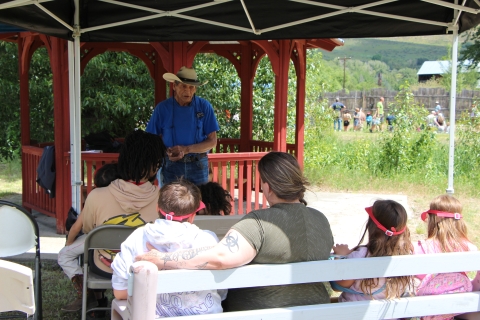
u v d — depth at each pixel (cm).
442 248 288
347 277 228
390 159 1052
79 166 463
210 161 640
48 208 673
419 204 815
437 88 2355
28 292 232
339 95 2461
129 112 1108
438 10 411
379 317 233
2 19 350
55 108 603
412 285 258
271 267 216
